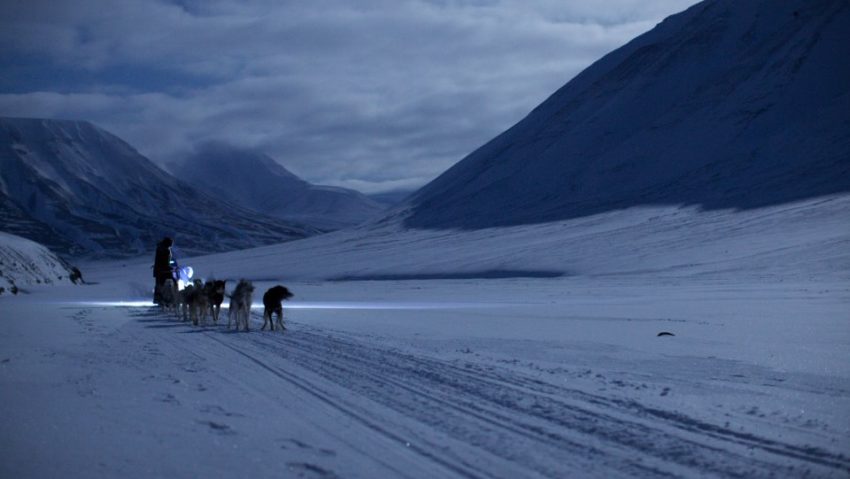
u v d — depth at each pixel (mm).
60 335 18688
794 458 7008
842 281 44500
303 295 50531
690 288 45469
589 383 11023
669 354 14680
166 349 15680
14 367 12781
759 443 7531
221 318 24938
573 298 40625
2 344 16562
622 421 8500
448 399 9789
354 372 12125
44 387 10711
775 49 140125
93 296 41062
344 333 19234
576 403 9516
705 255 66688
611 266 69438
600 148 135625
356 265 102375
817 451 7219
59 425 8203
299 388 10648
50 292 44531
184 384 10969
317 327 21281
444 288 57500
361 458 6918
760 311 26547
